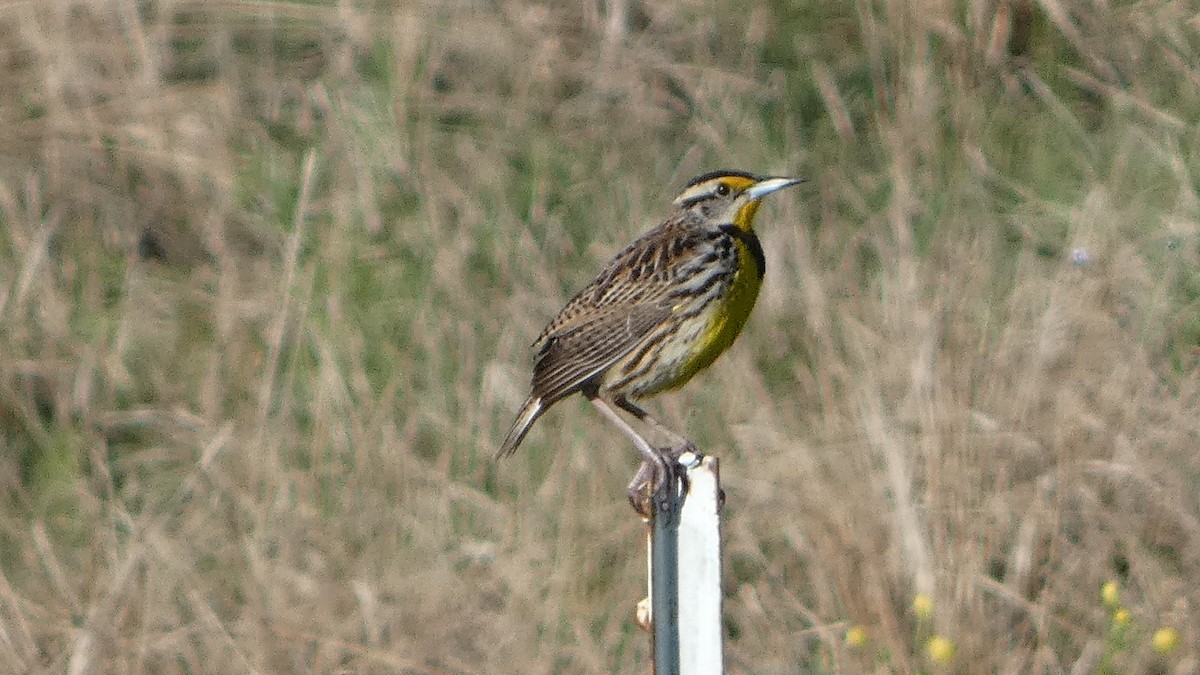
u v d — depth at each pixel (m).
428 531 9.98
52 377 11.52
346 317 11.59
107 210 12.61
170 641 9.40
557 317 9.49
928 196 12.41
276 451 10.50
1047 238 12.27
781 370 11.20
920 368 9.99
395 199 12.61
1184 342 11.13
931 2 13.35
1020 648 9.17
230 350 11.54
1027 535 9.49
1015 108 13.36
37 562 10.27
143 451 11.09
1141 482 9.83
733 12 13.84
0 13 13.41
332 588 9.69
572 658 9.30
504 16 13.66
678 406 10.77
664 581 6.01
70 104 13.02
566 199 12.70
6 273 12.13
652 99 13.40
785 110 13.34
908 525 9.29
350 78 13.36
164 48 13.52
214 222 12.55
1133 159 12.88
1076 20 13.77
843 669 9.03
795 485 9.84
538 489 10.41
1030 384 10.16
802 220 12.30
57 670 9.35
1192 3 13.91
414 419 10.86
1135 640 9.16
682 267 9.20
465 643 9.35
